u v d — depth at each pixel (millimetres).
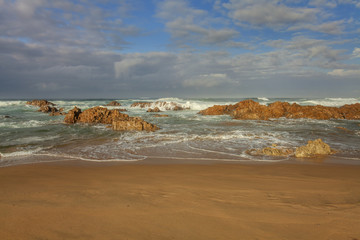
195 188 5551
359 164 8328
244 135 14438
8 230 3277
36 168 7816
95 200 4613
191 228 3400
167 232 3266
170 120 23203
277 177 6699
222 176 6793
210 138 13461
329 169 7660
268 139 13188
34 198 4750
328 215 3896
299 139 13203
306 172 7289
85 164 8398
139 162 8695
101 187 5621
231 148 11039
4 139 13148
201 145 11719
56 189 5445
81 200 4609
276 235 3211
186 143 12203
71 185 5820
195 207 4262
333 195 5094
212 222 3615
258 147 11227
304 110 26266
